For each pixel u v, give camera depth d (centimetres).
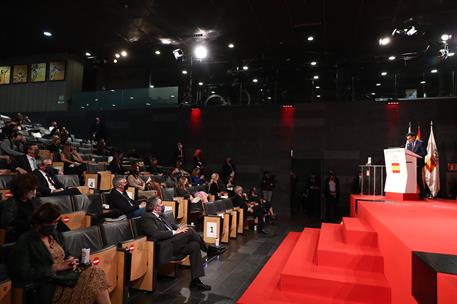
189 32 1048
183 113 1259
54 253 273
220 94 1238
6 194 425
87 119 1370
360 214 539
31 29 1102
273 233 754
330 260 378
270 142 1152
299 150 1120
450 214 425
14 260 249
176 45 1166
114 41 1166
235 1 847
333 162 1082
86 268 267
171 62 1334
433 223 356
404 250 258
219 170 1194
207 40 1102
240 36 1060
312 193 1118
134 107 1325
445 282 165
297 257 428
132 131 1312
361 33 992
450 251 232
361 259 364
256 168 1156
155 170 1029
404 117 1026
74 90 1416
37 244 257
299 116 1132
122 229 377
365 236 398
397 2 811
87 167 774
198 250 412
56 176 588
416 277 219
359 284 322
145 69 1408
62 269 265
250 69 1215
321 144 1099
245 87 1214
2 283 229
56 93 1398
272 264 473
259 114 1171
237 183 1166
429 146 736
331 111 1102
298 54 1167
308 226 866
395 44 1039
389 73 1085
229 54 1206
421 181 661
